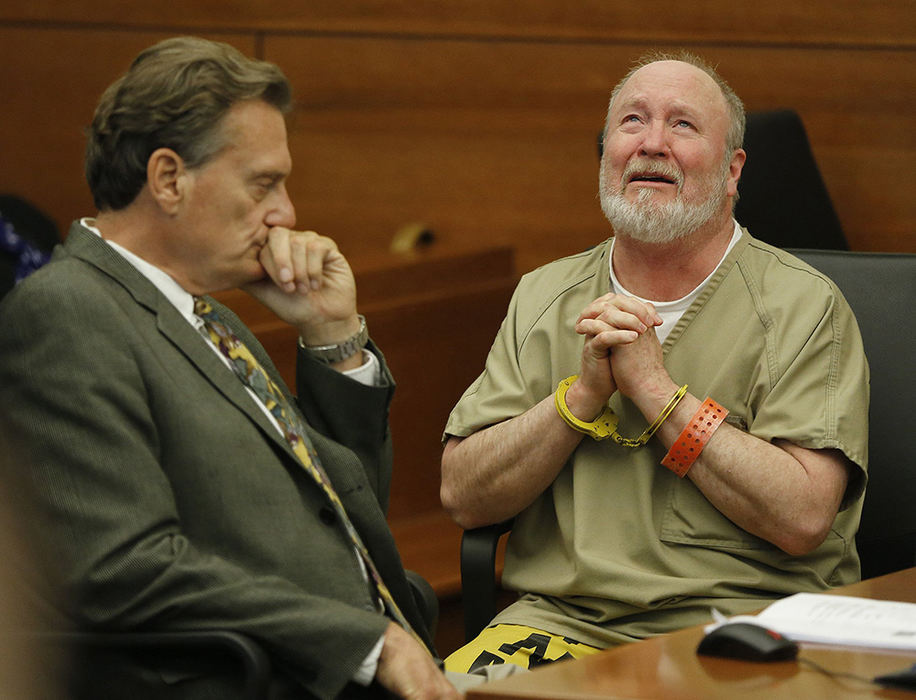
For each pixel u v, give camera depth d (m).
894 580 4.45
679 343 5.88
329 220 12.67
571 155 11.88
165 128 4.45
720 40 11.16
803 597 4.04
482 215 12.21
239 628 4.12
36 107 13.30
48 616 4.17
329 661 4.18
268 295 5.09
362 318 5.28
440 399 9.71
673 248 5.92
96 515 4.07
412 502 9.62
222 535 4.39
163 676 4.15
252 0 12.56
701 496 5.68
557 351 6.11
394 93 12.31
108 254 4.48
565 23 11.70
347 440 5.18
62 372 4.14
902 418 6.10
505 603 8.42
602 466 5.80
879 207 10.84
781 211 8.77
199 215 4.55
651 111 5.97
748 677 3.41
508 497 5.84
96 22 13.04
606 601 5.67
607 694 3.27
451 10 12.05
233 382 4.57
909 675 3.26
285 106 4.77
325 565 4.53
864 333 6.22
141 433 4.25
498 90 12.00
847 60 10.78
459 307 9.77
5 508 1.32
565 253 12.02
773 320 5.80
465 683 4.89
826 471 5.50
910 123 10.69
